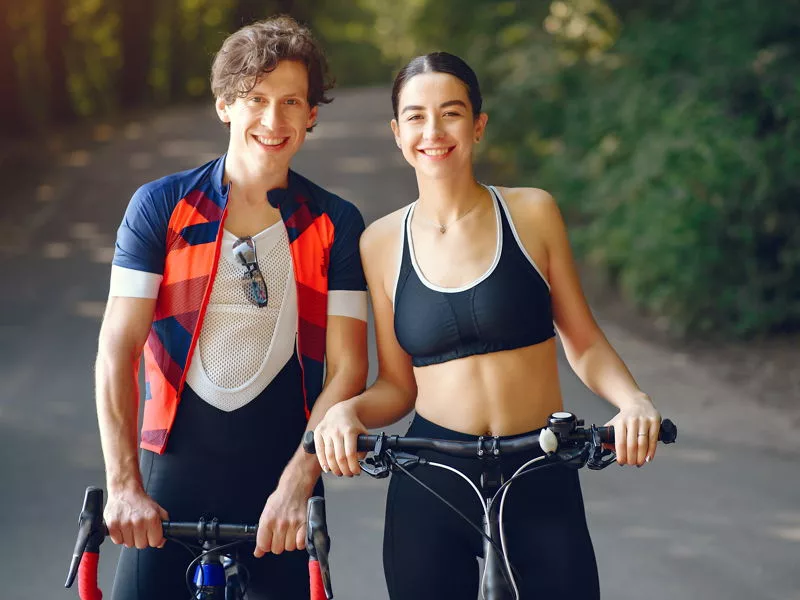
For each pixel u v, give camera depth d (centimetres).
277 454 313
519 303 294
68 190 1705
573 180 1316
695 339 955
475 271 296
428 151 295
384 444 276
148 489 311
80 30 2891
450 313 295
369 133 2495
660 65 1259
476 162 1816
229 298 310
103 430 293
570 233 1194
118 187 1728
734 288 963
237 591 291
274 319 312
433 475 296
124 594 306
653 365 878
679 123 1062
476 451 271
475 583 301
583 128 1349
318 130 2555
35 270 1185
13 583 487
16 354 864
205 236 309
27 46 2522
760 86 1089
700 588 488
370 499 595
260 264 311
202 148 2150
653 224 1013
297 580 315
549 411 301
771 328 963
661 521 564
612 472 638
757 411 755
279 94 303
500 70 1648
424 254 302
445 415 300
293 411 315
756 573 503
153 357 312
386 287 311
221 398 308
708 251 966
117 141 2259
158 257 308
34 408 729
